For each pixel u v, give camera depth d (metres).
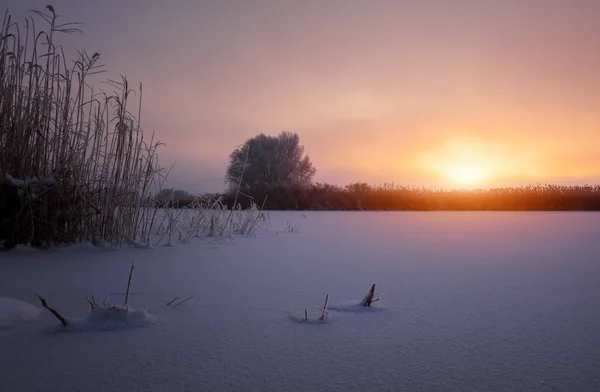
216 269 3.29
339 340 1.65
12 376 1.29
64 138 4.43
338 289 2.60
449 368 1.39
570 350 1.56
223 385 1.24
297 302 2.26
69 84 4.48
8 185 4.11
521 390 1.24
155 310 2.07
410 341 1.65
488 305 2.23
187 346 1.56
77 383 1.24
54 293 2.40
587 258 4.00
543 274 3.16
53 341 1.60
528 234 6.48
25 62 4.34
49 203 4.34
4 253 4.03
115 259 3.75
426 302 2.29
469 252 4.41
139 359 1.43
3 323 1.77
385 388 1.24
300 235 6.32
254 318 1.94
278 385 1.25
